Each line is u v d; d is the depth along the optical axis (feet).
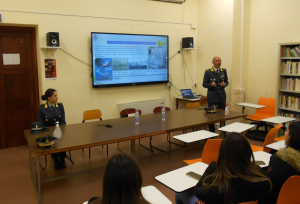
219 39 19.19
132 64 18.24
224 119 12.98
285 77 16.14
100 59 16.89
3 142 15.51
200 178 5.84
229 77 18.67
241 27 18.39
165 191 10.15
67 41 15.88
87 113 14.62
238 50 18.52
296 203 5.75
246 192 4.66
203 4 20.34
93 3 16.48
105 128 11.35
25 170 12.44
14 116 15.69
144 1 18.43
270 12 17.19
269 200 6.28
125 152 3.55
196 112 14.74
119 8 17.46
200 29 20.83
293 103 15.51
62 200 9.61
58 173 11.96
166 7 19.47
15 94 15.56
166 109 16.31
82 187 10.62
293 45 15.57
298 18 15.60
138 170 3.37
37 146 8.95
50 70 15.49
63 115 12.76
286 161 6.01
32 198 9.80
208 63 20.40
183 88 21.25
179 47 20.52
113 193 3.22
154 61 19.16
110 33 17.06
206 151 8.51
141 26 18.49
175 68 20.58
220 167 4.88
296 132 6.52
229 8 18.17
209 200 4.92
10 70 15.24
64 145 8.98
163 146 15.81
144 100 19.42
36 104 16.21
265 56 17.75
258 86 18.40
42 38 15.06
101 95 17.53
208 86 16.21
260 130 18.08
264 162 7.50
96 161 13.43
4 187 10.72
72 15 15.84
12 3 14.03
